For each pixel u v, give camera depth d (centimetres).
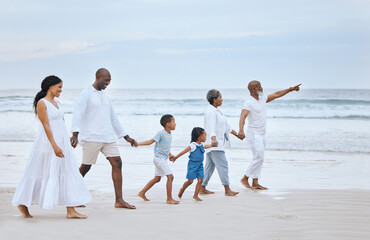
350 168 1062
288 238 476
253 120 795
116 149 632
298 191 761
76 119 599
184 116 2606
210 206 636
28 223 520
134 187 802
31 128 1991
